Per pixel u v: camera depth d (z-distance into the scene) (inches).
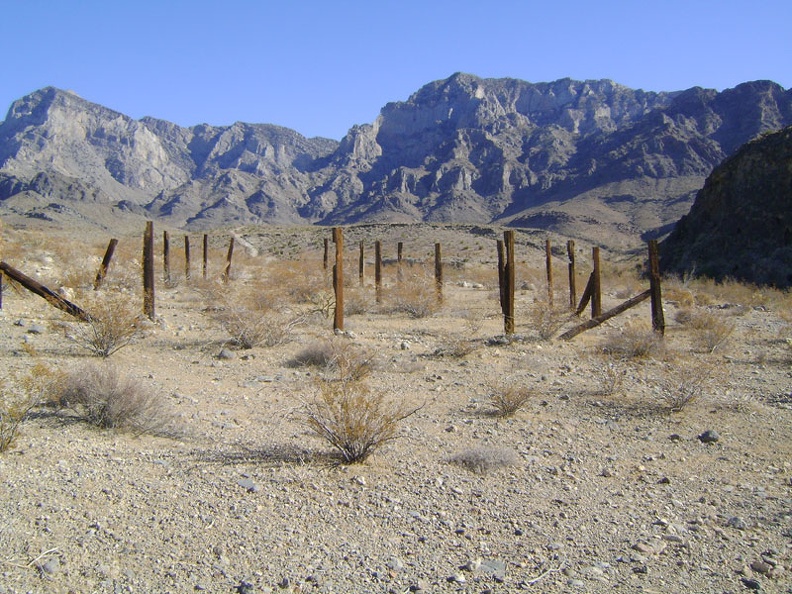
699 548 234.2
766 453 342.0
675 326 846.5
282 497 263.1
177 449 312.8
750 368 568.1
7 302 727.7
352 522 245.4
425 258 2484.0
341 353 516.7
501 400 401.4
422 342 671.8
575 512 262.2
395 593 200.7
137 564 208.2
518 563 220.5
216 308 776.3
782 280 1622.8
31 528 222.4
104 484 263.0
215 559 214.5
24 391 362.6
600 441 357.1
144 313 675.4
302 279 1074.1
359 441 304.2
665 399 435.8
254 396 425.4
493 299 1139.3
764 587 209.0
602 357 584.4
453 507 262.2
